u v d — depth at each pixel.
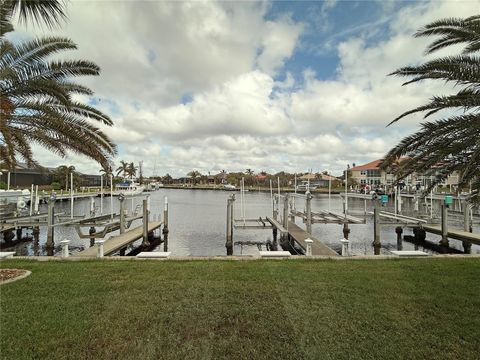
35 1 4.56
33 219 22.75
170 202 58.53
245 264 9.04
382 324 5.03
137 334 4.72
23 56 7.97
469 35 6.75
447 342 4.48
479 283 7.07
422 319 5.20
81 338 4.58
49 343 4.43
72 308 5.61
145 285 6.95
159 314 5.39
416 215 24.23
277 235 21.61
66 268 8.54
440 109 7.01
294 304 5.85
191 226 27.09
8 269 8.33
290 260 9.71
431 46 7.48
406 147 6.95
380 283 7.07
